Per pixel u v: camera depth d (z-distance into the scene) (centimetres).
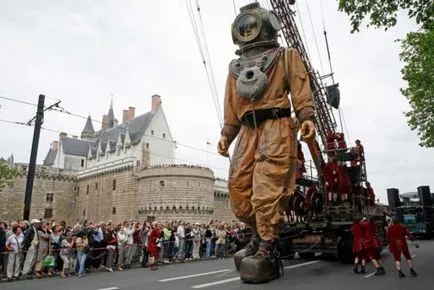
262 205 952
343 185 1466
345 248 1408
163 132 7088
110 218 6494
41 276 1264
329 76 1870
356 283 938
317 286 880
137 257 1678
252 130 1045
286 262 1512
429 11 1119
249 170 1028
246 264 945
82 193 7431
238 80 1032
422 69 2030
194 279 1090
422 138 2362
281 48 1058
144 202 5809
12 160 7444
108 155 7212
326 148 1617
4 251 1277
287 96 1042
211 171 5988
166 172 5641
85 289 956
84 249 1306
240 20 1112
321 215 1493
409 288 864
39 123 1778
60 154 8419
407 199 3556
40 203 6988
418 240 3234
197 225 2012
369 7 1142
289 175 981
